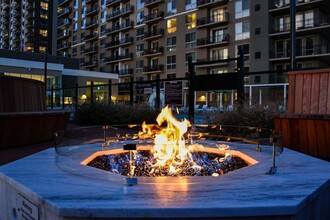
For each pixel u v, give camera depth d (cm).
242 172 268
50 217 191
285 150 397
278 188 218
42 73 4091
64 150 347
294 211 178
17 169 285
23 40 9438
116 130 483
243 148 397
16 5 9756
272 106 743
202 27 4434
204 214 175
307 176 255
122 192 212
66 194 206
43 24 8719
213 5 4300
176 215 176
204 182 238
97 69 6825
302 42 3659
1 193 268
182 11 4772
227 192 209
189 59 998
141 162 351
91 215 177
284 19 3738
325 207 236
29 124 634
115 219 177
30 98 684
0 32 11162
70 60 6291
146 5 5353
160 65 5122
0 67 3722
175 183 235
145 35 5384
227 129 463
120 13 6016
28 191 217
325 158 438
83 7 7312
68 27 7925
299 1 3488
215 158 374
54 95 2853
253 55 3828
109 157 370
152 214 176
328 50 3850
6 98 604
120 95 5653
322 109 480
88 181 241
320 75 491
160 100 1209
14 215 243
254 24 3831
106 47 6375
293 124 469
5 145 591
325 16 3728
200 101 4000
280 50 3766
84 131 415
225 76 905
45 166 299
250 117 711
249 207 176
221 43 4153
